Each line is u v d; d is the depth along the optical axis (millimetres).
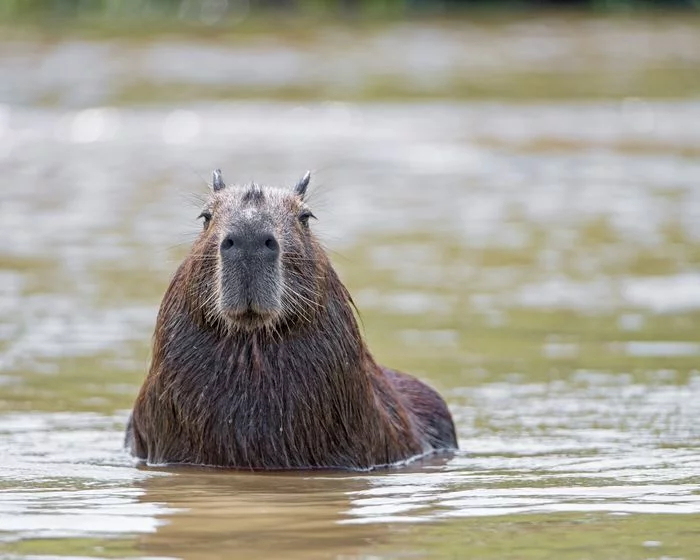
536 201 70188
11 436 30703
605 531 21609
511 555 20062
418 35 157250
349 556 20016
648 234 61250
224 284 24766
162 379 27484
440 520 22453
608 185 75562
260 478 26344
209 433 27203
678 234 61312
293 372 26953
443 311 46500
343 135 94625
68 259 54750
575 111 107688
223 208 26953
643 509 23328
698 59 139000
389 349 41062
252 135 94438
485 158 85125
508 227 62938
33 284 49969
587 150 88812
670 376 37469
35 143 90438
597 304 47562
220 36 152000
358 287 50312
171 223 62906
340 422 27406
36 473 26750
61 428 31656
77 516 22656
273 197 27203
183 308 27297
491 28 165000
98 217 64562
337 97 114125
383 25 166250
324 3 182125
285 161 82750
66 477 26344
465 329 43812
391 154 86188
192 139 92188
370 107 109562
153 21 162500
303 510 23281
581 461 28375
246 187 27359
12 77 119750
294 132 96250
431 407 31375
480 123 100938
